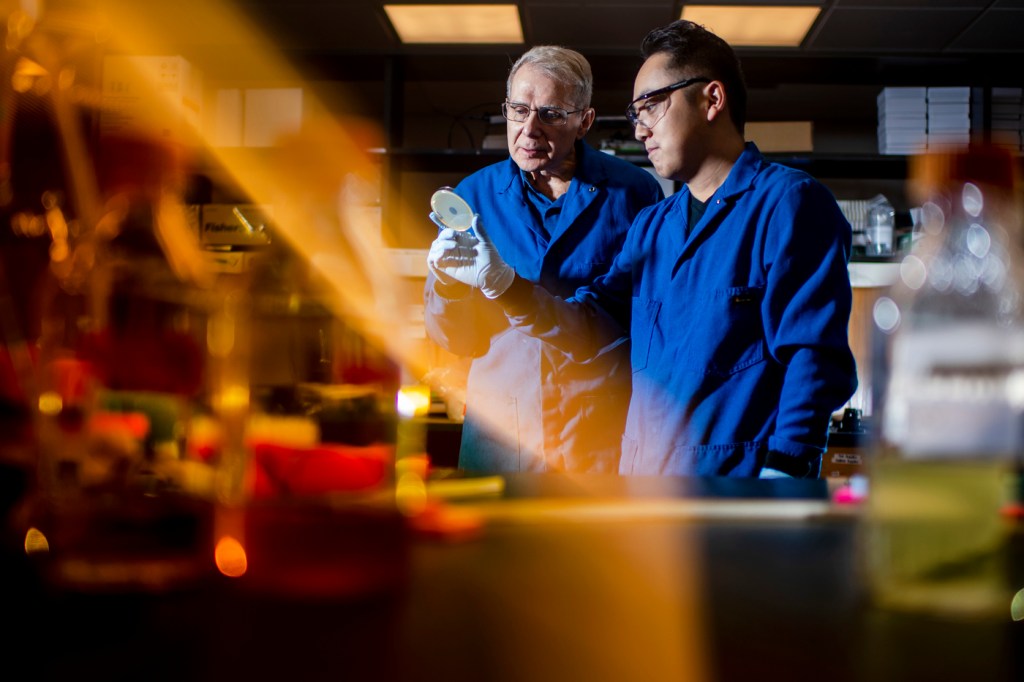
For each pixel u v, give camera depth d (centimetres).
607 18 313
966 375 42
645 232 166
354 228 46
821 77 361
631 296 172
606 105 379
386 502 43
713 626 38
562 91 184
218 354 44
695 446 144
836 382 134
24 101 94
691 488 85
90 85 104
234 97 345
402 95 362
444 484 77
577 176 196
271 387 44
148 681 30
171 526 42
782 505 69
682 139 152
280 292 44
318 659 33
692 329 148
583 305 167
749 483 90
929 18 310
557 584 46
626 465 158
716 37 154
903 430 43
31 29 82
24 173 99
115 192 45
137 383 43
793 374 136
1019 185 43
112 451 42
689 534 60
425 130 400
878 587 42
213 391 43
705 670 32
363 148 45
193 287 44
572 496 77
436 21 321
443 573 48
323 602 41
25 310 48
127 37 338
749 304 144
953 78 360
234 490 43
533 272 195
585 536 59
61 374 43
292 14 317
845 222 146
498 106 395
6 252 52
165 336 44
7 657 33
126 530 41
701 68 150
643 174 204
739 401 143
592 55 342
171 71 324
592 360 183
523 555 53
